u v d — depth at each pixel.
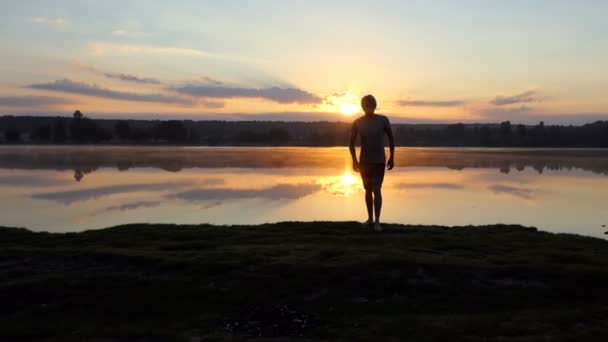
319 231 10.10
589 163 63.22
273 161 61.78
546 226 18.56
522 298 6.41
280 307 6.18
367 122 9.73
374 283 6.74
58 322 5.94
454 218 20.12
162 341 5.46
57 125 175.12
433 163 61.31
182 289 6.62
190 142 182.88
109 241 9.31
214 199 25.12
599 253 8.18
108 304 6.32
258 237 9.58
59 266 7.56
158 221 18.70
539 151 120.88
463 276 6.94
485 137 198.75
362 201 24.42
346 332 5.55
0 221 18.69
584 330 5.47
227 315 6.05
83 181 34.59
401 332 5.50
